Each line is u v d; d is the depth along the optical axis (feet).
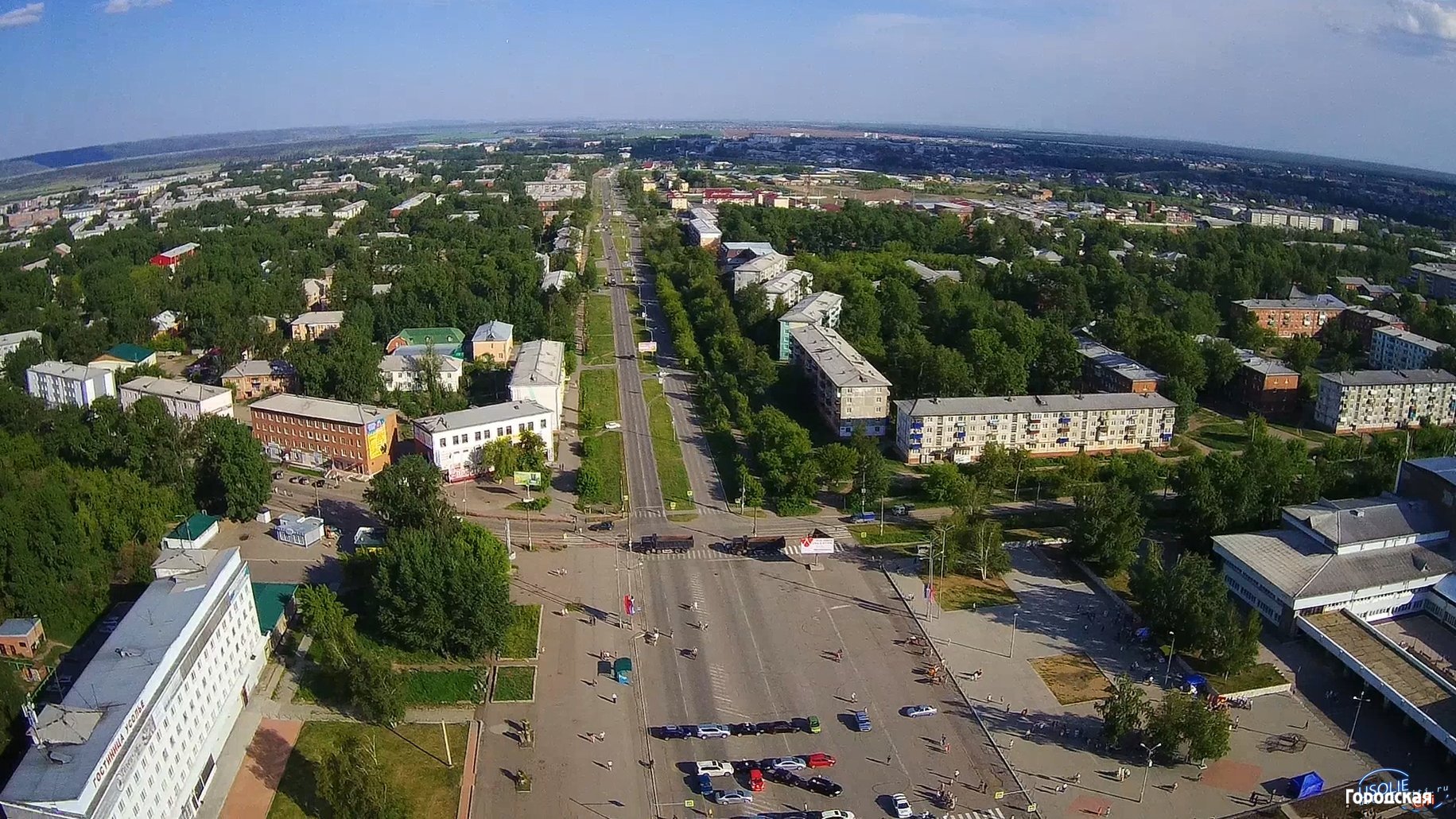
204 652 545.85
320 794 485.97
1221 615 636.48
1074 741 573.33
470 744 568.41
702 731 574.15
